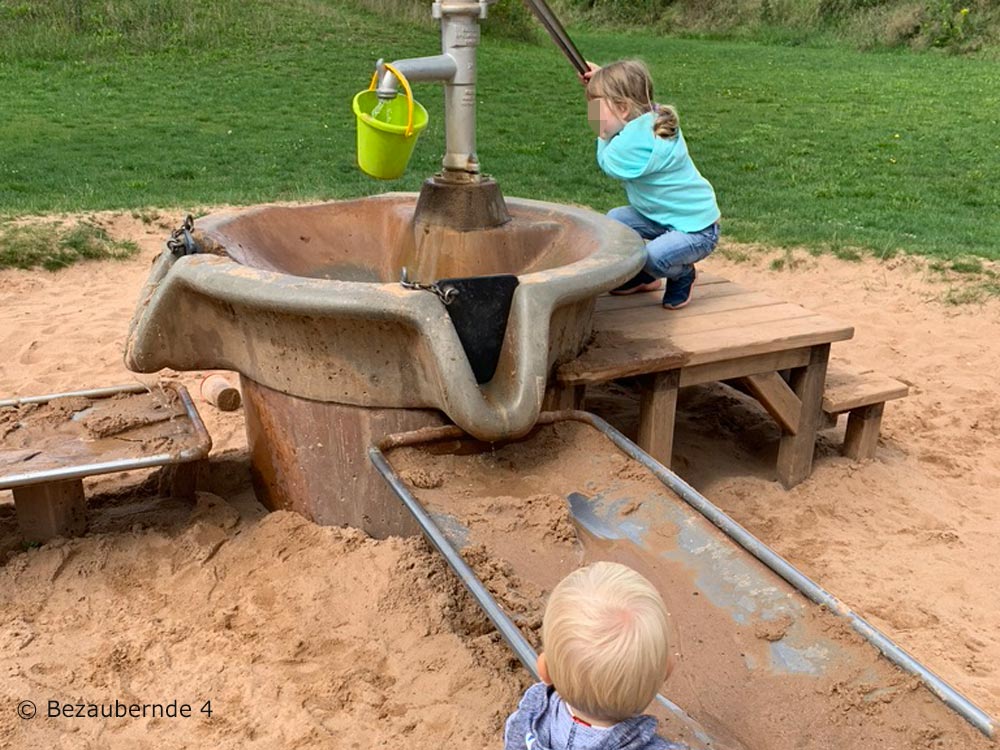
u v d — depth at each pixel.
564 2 28.56
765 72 18.94
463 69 3.48
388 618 2.87
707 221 4.03
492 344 3.09
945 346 5.88
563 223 3.89
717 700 2.20
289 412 3.29
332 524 3.35
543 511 2.87
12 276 6.62
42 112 12.60
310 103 13.93
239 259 3.45
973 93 16.34
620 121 4.09
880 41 23.03
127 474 4.01
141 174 9.60
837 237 7.68
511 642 2.20
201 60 16.50
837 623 2.38
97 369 5.23
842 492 4.23
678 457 4.46
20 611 3.01
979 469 4.48
